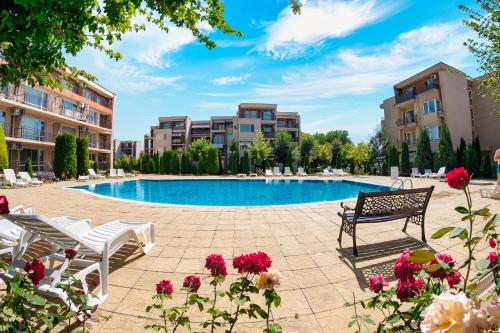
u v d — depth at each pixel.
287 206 7.30
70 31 1.98
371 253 3.72
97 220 5.79
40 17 1.50
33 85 2.47
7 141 17.70
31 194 9.96
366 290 2.71
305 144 39.19
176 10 2.55
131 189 16.59
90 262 2.62
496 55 5.44
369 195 3.64
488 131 22.58
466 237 1.20
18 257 2.70
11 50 1.95
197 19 2.67
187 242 4.24
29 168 17.16
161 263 3.39
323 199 13.08
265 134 38.09
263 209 6.93
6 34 1.61
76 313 1.61
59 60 2.15
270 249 3.91
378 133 31.47
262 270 1.53
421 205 4.21
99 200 8.49
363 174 27.48
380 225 5.20
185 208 7.12
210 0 2.54
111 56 3.11
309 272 3.13
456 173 1.22
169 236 4.55
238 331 2.07
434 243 4.09
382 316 2.23
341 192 15.27
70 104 23.55
